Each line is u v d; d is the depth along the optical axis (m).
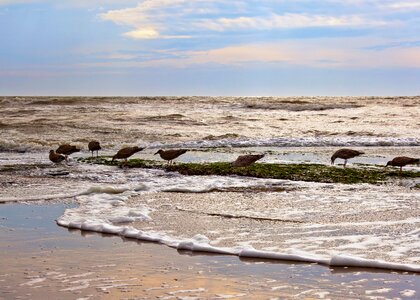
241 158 20.83
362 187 17.47
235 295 7.85
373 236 11.07
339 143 34.59
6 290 8.01
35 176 20.44
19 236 11.27
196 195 16.25
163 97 100.62
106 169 22.36
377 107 68.88
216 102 77.31
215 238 11.08
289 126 45.31
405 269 8.96
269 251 9.96
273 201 15.12
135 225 12.33
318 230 11.65
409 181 18.62
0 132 36.84
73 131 38.53
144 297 7.75
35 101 70.00
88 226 11.97
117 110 59.28
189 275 8.77
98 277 8.64
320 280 8.52
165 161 24.58
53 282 8.38
